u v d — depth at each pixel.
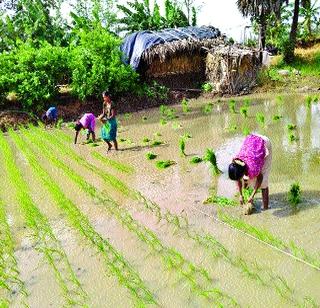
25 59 16.59
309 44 28.72
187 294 5.11
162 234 6.64
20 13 22.64
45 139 13.48
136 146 11.77
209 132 12.61
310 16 29.05
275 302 4.76
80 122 12.27
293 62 23.41
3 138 13.72
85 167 10.33
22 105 16.81
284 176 8.38
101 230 7.04
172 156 10.53
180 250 6.11
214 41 19.72
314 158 9.26
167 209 7.55
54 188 8.70
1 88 16.27
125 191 8.51
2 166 11.19
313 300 4.70
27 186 9.42
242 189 7.21
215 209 7.29
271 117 13.78
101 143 12.46
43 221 7.41
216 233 6.45
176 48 18.91
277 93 18.11
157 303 5.01
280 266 5.41
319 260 5.43
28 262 6.33
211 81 19.34
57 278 5.81
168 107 17.55
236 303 4.74
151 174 9.40
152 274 5.62
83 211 7.87
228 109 15.89
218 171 8.87
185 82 19.95
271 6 23.16
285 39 24.03
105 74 17.27
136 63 18.94
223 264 5.62
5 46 20.80
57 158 11.32
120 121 15.63
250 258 5.68
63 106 17.05
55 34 22.52
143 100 18.11
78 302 5.23
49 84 16.58
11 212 8.21
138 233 6.58
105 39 17.72
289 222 6.49
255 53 18.67
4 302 5.30
